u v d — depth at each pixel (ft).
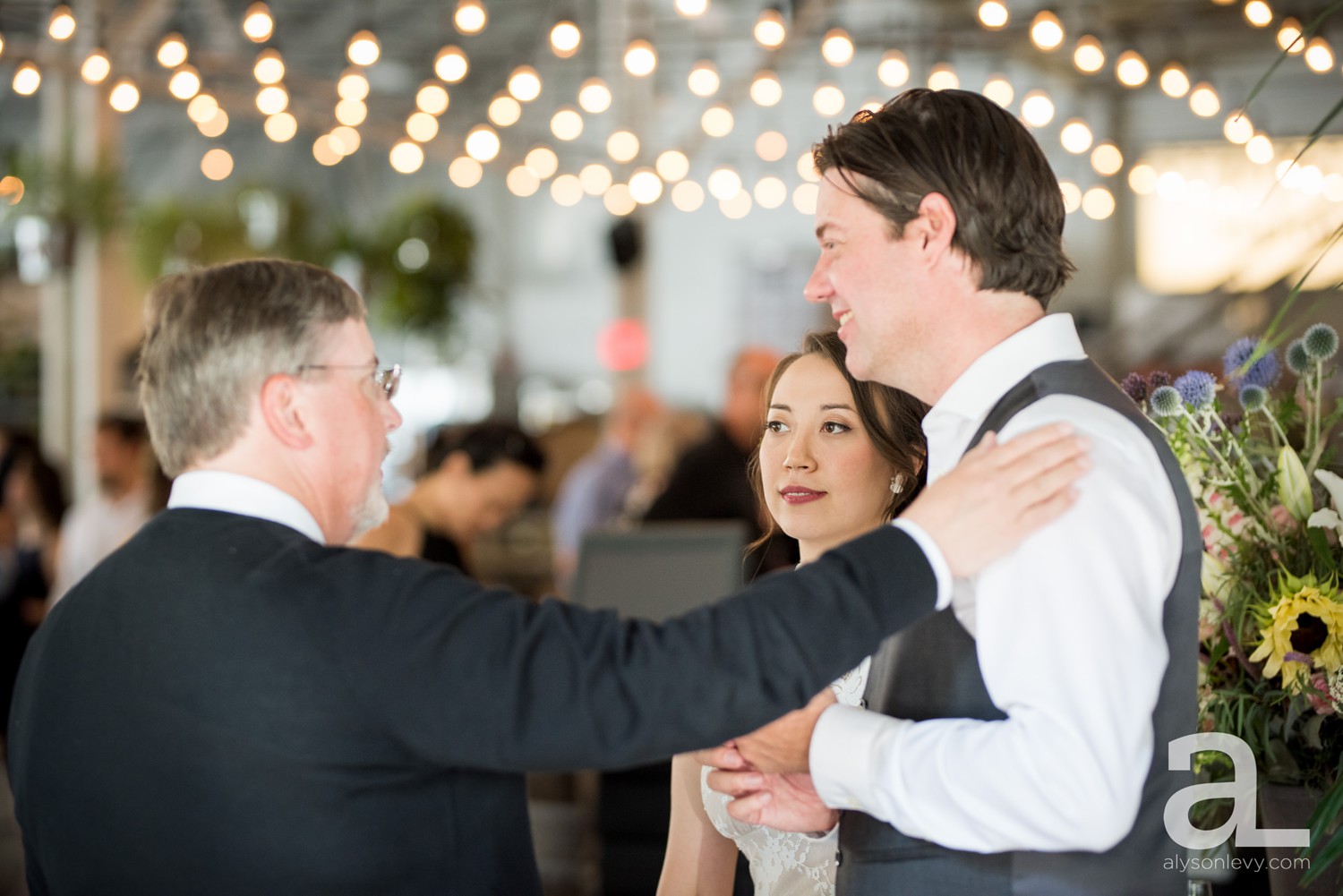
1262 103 32.63
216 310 4.49
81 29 19.04
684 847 5.95
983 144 4.46
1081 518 3.98
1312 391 5.55
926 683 4.53
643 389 23.84
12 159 25.08
